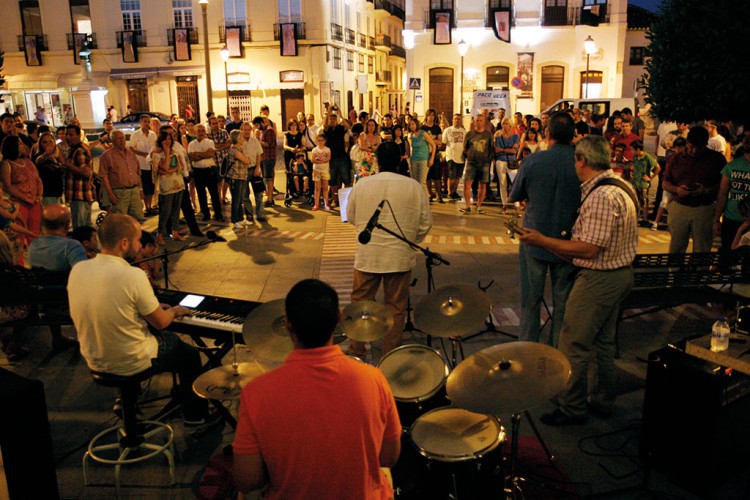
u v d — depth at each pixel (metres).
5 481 2.90
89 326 3.69
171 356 4.16
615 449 4.04
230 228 11.01
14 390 2.91
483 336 5.88
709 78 6.26
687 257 5.10
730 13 6.10
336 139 12.58
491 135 12.10
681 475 3.63
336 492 2.15
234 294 7.29
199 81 35.47
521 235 3.98
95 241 5.66
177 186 9.70
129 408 3.83
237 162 10.73
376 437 2.22
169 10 35.03
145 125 12.07
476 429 3.07
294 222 11.55
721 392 3.44
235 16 34.72
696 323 6.24
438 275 7.94
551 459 3.74
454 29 30.58
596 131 12.51
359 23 41.84
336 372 2.18
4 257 5.37
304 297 2.19
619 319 5.39
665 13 6.71
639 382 4.97
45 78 36.22
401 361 3.69
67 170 9.24
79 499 3.66
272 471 2.15
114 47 35.59
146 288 3.79
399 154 4.90
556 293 4.78
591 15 29.83
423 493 2.95
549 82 30.89
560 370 2.95
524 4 30.22
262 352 3.26
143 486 3.78
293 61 34.88
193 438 4.29
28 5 36.41
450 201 13.68
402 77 55.41
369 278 4.98
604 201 3.81
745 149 6.32
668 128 13.02
